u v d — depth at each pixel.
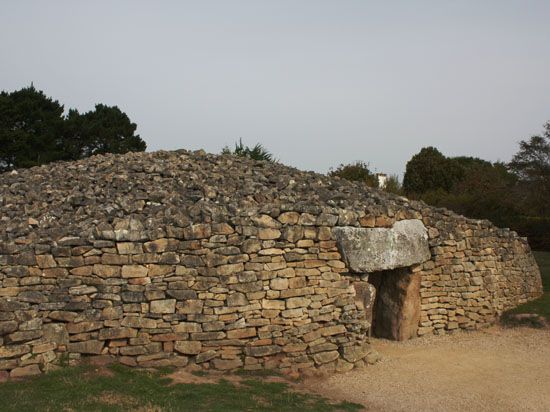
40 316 7.74
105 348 8.01
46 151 31.55
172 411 6.66
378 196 12.28
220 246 8.61
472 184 34.16
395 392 8.45
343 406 7.66
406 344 11.20
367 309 9.98
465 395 8.43
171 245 8.38
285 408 7.28
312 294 9.23
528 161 24.52
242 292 8.65
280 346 8.83
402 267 11.28
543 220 24.12
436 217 12.05
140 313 8.15
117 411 6.50
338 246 9.66
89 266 8.03
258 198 10.42
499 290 13.07
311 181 12.90
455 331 12.15
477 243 12.73
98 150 34.16
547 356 10.50
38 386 7.08
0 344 7.42
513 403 8.15
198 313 8.38
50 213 9.48
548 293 14.53
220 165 13.16
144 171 12.05
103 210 9.38
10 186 11.74
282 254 9.05
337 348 9.38
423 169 40.81
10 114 30.58
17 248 7.82
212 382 7.91
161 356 8.15
